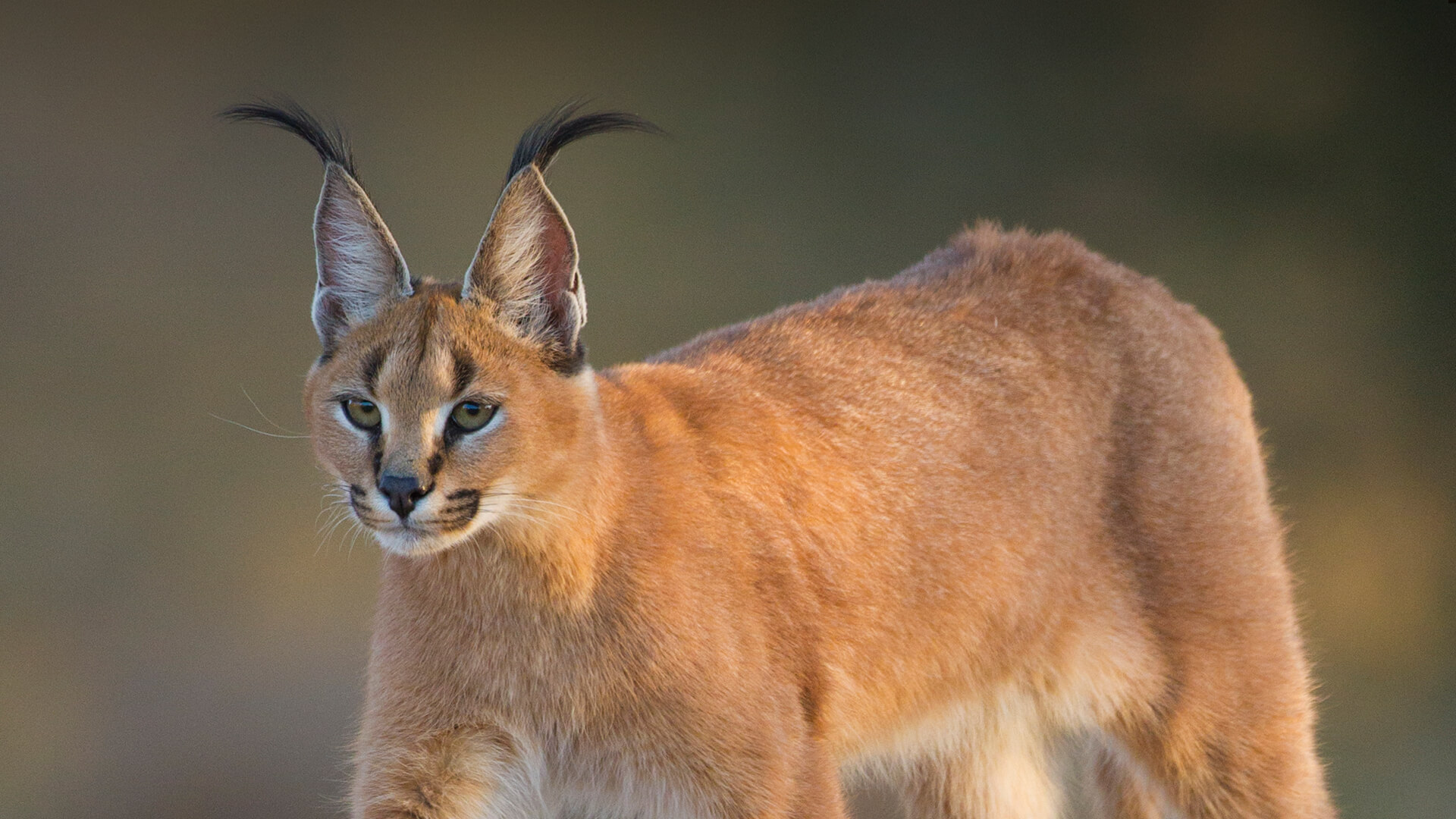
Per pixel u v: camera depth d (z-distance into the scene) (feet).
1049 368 33.22
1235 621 33.88
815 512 30.42
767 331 32.83
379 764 28.60
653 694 27.96
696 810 28.60
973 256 35.06
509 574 27.50
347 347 27.48
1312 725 35.22
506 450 26.55
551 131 28.27
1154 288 36.19
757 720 28.45
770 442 30.50
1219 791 34.37
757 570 29.45
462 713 28.32
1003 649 33.06
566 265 27.50
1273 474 73.82
